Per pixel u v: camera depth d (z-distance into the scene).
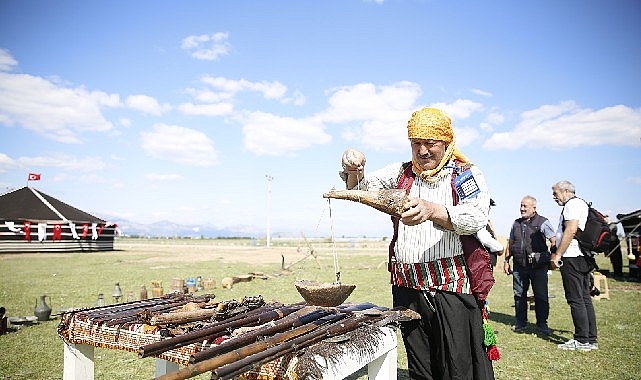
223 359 1.85
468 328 2.73
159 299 3.65
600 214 5.96
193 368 1.75
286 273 16.48
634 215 15.25
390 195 2.37
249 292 11.80
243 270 17.97
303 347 2.11
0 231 25.89
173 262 22.14
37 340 6.26
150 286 12.76
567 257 6.00
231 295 11.30
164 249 36.34
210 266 19.84
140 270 17.72
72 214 29.83
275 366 2.08
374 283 13.85
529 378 4.91
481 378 2.73
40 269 17.78
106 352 5.80
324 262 22.38
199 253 30.50
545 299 7.08
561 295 11.66
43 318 7.59
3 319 6.69
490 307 9.71
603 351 5.98
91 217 31.08
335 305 2.87
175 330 2.52
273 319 2.75
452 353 2.70
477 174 2.67
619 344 6.34
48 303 9.68
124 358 5.51
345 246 47.62
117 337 2.79
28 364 5.15
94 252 29.80
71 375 3.22
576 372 5.11
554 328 7.49
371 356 2.48
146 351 2.04
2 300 10.01
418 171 2.87
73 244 28.97
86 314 3.07
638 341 6.51
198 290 12.22
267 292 11.77
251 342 2.18
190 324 2.60
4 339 6.31
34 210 28.06
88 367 3.30
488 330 2.78
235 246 45.91
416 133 2.71
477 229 2.52
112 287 12.41
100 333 2.88
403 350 6.09
